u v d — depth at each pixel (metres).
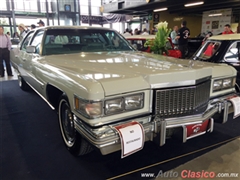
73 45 3.22
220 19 13.95
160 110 1.88
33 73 3.21
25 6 16.25
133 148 1.68
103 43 3.48
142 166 2.22
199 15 17.11
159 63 2.33
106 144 1.60
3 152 2.45
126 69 2.05
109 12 14.94
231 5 12.28
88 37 3.37
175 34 8.77
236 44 3.55
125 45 3.66
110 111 1.67
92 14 19.22
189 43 10.11
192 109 1.99
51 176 2.04
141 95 1.79
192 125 1.98
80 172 2.11
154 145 2.64
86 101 1.62
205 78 2.08
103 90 1.61
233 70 2.49
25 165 2.21
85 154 2.36
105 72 1.97
